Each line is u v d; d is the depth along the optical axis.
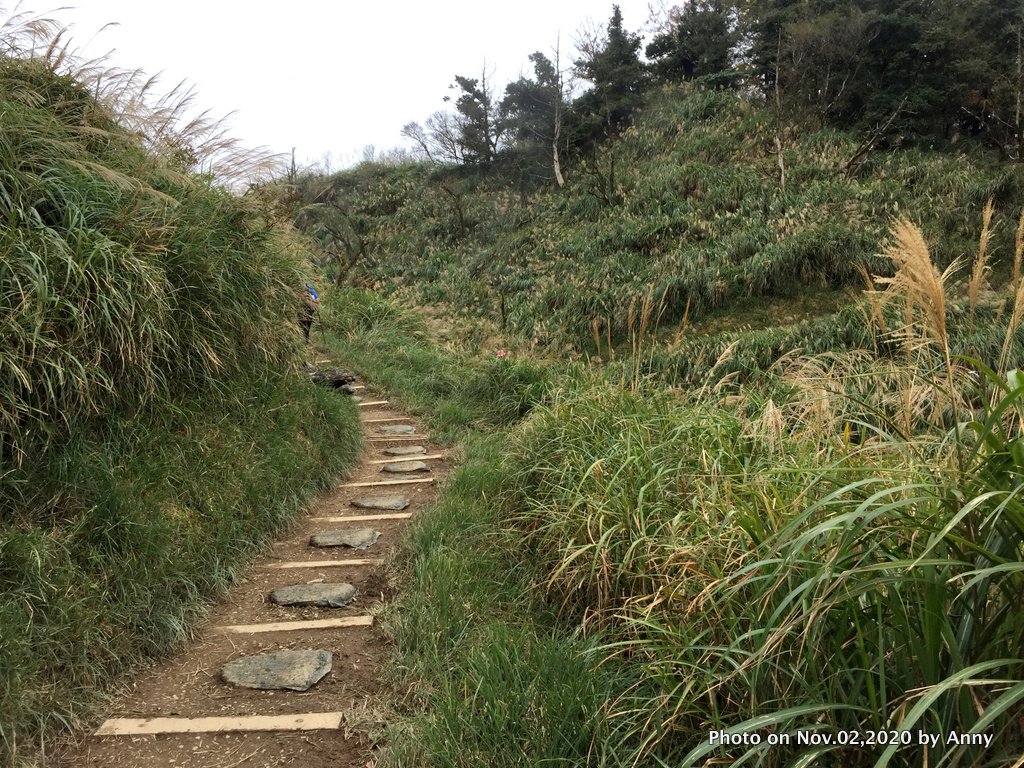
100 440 3.27
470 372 9.33
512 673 2.47
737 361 9.58
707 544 2.52
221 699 2.67
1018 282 1.82
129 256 3.50
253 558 3.96
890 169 18.48
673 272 15.78
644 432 3.88
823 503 1.64
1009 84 20.02
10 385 2.79
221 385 4.30
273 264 5.36
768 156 21.20
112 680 2.68
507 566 3.73
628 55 28.45
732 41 29.55
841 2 23.94
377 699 2.65
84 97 4.33
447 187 27.89
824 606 1.67
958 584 1.64
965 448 1.72
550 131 27.81
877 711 1.62
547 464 4.29
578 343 14.59
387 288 21.23
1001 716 1.52
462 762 2.14
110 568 2.87
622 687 2.46
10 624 2.31
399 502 5.09
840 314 10.59
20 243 3.07
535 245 21.19
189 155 4.95
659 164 22.86
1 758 2.12
